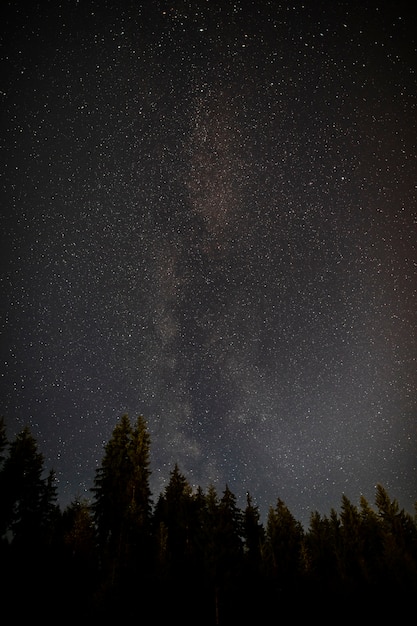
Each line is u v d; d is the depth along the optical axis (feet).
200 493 98.73
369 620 63.10
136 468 88.43
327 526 95.09
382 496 89.10
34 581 55.77
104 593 52.26
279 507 99.04
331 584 68.08
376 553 80.33
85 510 77.46
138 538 71.36
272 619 60.90
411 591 63.67
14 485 78.84
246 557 69.67
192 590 60.13
